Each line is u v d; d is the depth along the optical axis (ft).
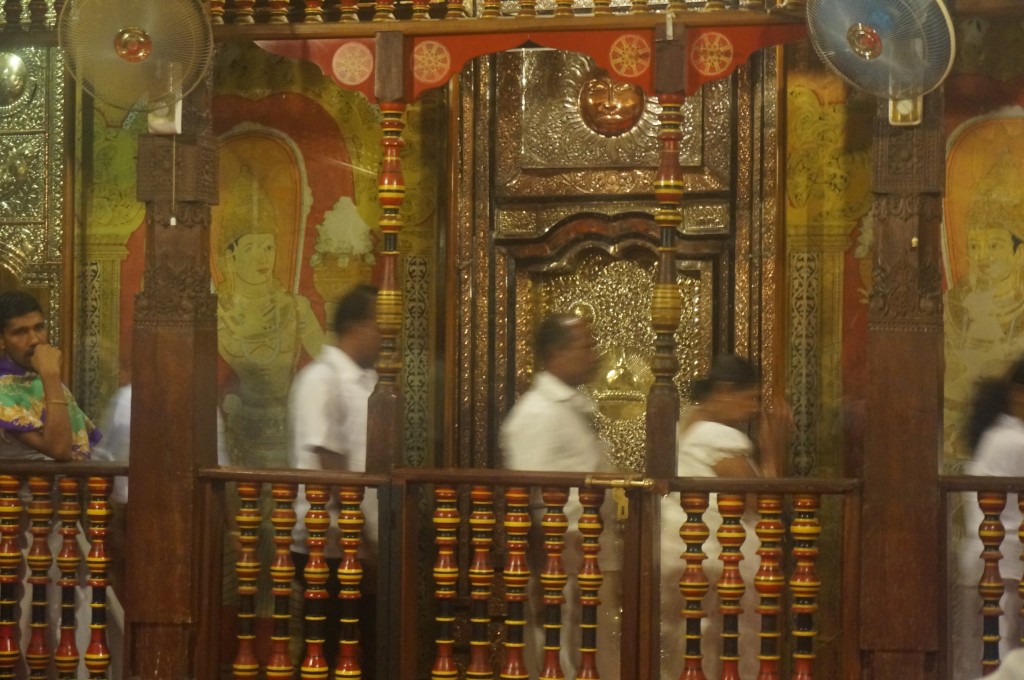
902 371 16.74
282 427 23.44
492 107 23.34
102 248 23.86
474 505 17.49
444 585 17.65
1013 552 18.31
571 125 23.16
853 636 16.88
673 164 17.57
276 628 17.94
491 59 23.32
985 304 21.62
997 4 17.28
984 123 21.61
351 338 20.70
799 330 22.08
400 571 17.57
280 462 23.40
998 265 21.58
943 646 16.74
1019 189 21.52
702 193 22.61
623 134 22.99
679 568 18.08
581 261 23.34
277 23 18.79
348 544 17.84
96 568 18.44
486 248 23.35
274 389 23.52
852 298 21.94
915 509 16.67
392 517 17.62
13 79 23.73
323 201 23.47
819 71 22.11
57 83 23.65
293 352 23.48
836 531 21.75
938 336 16.78
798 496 16.90
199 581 18.26
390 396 18.16
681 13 17.67
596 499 17.01
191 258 18.26
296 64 23.53
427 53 18.53
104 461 18.66
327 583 20.70
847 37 16.53
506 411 23.18
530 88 23.25
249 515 18.11
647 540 16.93
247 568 18.07
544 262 23.29
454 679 17.60
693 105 22.67
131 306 23.73
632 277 23.21
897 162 16.84
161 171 18.28
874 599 16.74
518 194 23.25
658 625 17.12
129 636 18.20
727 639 16.89
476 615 17.42
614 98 22.97
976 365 21.63
